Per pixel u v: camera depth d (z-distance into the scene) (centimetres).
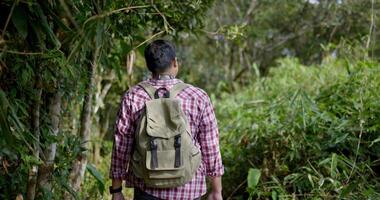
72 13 236
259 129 413
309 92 499
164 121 214
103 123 480
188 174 214
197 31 343
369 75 396
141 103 223
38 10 207
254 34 780
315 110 373
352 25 609
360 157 351
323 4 651
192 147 215
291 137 379
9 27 215
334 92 422
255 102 539
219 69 848
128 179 230
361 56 495
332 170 314
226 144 458
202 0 321
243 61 874
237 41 350
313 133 379
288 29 788
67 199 286
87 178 386
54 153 250
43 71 230
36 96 230
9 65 219
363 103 359
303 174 344
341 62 522
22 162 233
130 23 285
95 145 455
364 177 322
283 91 550
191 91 225
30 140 225
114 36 290
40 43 217
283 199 338
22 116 233
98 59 260
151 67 226
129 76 393
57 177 256
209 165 228
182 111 216
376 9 526
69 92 258
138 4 268
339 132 358
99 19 202
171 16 294
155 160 211
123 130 224
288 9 747
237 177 423
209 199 235
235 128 465
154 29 330
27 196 237
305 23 707
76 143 270
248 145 424
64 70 215
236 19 797
